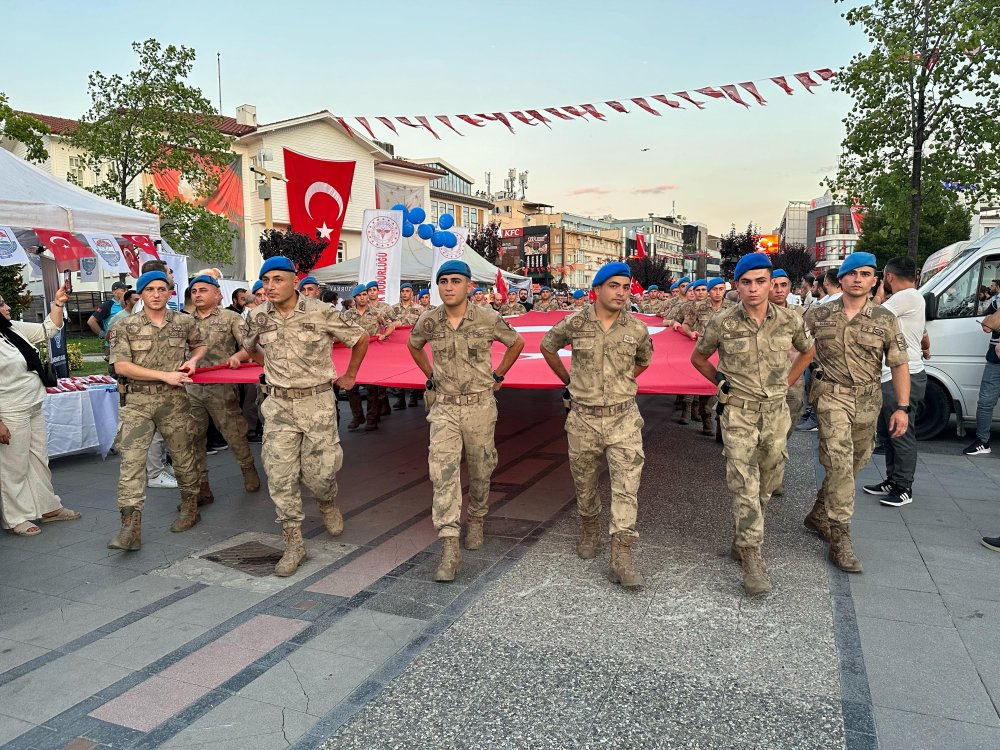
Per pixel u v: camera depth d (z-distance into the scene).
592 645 3.27
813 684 2.91
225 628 3.54
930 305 7.14
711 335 4.02
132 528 4.69
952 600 3.70
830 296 6.67
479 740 2.59
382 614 3.66
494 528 5.05
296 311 4.39
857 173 12.58
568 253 71.12
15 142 22.73
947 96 11.24
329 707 2.82
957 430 8.12
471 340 4.27
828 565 4.21
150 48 17.48
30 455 5.17
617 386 4.05
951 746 2.50
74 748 2.60
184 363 4.95
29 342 5.35
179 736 2.66
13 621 3.67
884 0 11.39
